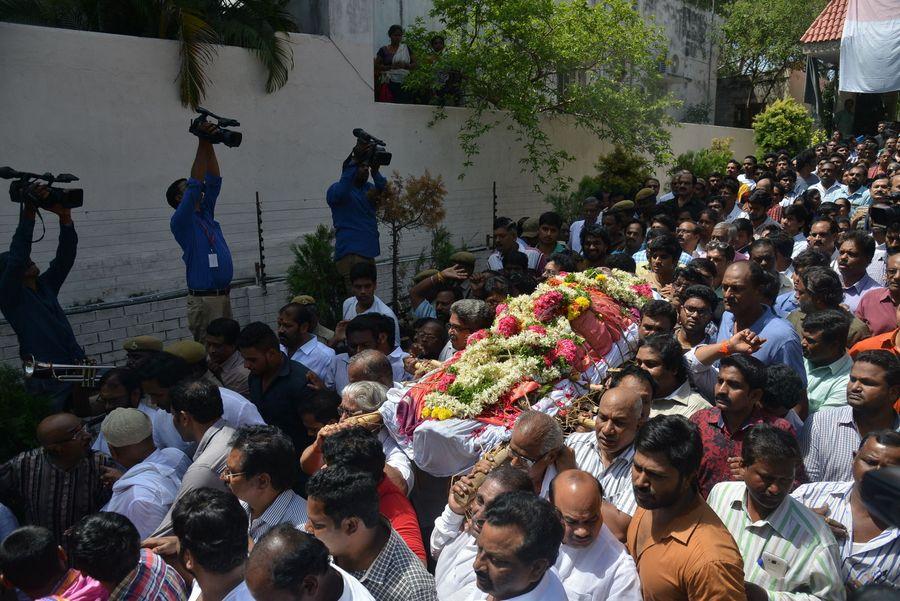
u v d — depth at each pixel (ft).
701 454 9.14
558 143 43.75
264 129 29.91
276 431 11.80
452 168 37.47
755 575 9.89
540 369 13.96
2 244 23.80
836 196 38.04
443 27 41.88
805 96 68.69
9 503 14.40
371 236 26.55
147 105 26.68
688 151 57.93
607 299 16.85
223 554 9.23
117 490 13.30
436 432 12.85
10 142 23.61
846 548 10.07
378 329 17.85
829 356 14.52
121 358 26.61
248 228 29.89
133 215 26.71
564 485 9.48
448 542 11.10
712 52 73.00
